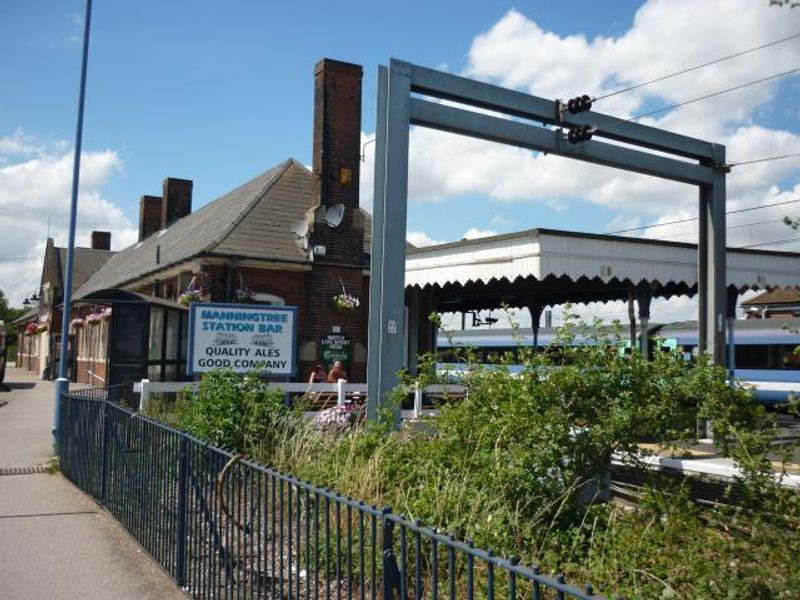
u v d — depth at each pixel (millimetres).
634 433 6797
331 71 19766
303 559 5082
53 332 45844
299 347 19031
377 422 8609
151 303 14844
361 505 3568
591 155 11859
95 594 5668
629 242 12141
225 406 9266
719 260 12766
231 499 4891
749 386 6887
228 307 13664
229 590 4793
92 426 9242
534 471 6414
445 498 5707
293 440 8711
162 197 38656
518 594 4465
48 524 7863
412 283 13812
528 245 11383
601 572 5129
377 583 4699
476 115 10938
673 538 5582
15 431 16641
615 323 7227
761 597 4578
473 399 7266
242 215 20438
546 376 6984
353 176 19875
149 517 6668
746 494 5590
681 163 12633
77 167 13711
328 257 19422
